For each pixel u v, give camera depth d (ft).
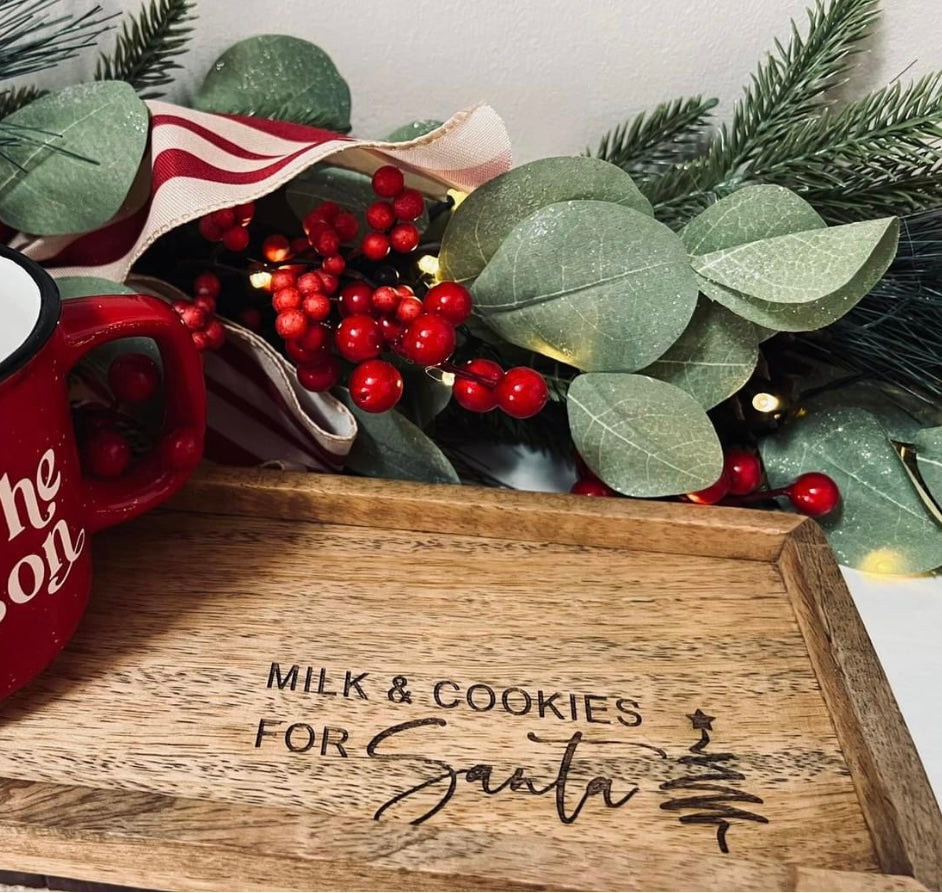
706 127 1.37
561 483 1.36
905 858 0.81
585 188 1.10
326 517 1.09
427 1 1.26
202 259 1.18
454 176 1.11
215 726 0.89
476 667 0.95
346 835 0.80
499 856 0.79
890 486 1.22
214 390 1.20
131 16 1.23
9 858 0.79
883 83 1.34
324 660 0.95
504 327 1.15
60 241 1.12
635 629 1.00
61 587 0.87
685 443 1.11
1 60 1.14
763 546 1.07
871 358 1.26
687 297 1.08
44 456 0.81
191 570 1.03
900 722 0.91
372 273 1.20
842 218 1.24
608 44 1.30
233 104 1.25
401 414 1.20
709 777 0.88
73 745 0.86
